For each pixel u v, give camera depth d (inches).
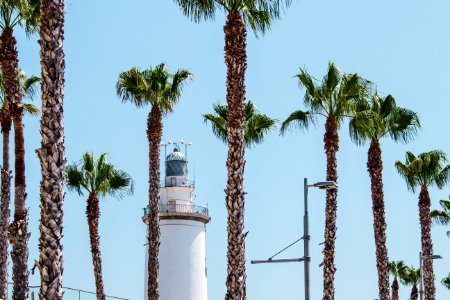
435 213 2527.1
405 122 1738.4
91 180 2044.8
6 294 1366.9
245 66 1186.0
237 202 1142.3
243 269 1128.8
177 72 1766.7
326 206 1601.9
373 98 1766.7
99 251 2014.0
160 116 1740.9
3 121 1390.3
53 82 901.8
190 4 1223.5
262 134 1870.1
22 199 1279.5
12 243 1274.6
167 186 2512.3
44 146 892.6
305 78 1640.0
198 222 2527.1
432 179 2082.9
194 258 2486.5
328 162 1609.3
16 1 1236.5
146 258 2532.0
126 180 2098.9
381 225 1688.0
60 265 887.1
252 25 1237.1
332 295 1576.0
